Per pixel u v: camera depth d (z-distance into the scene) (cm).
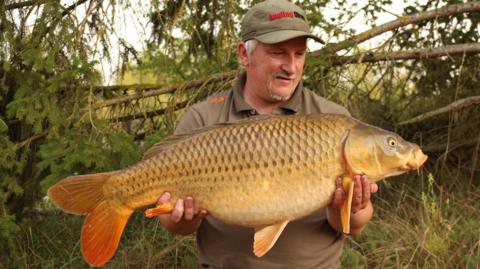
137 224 313
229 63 333
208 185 153
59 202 159
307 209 151
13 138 308
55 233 316
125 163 278
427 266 257
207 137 155
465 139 356
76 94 288
